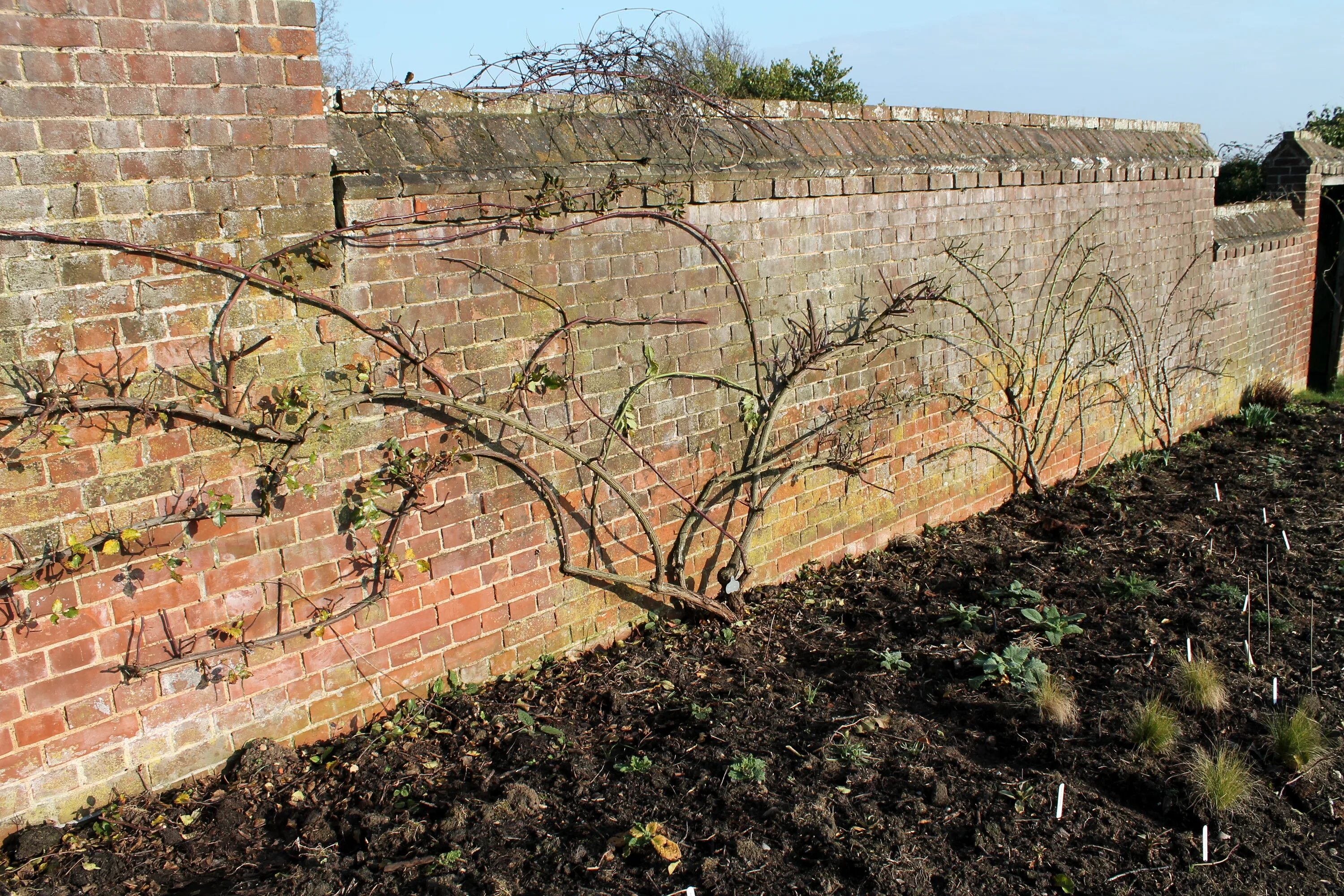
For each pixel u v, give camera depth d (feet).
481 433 14.39
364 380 12.88
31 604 10.78
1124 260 28.63
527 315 14.64
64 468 10.73
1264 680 16.22
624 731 14.16
